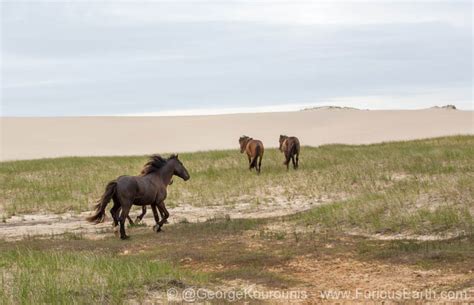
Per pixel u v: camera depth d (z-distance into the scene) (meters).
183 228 19.30
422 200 19.69
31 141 71.62
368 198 20.86
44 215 23.73
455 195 19.64
